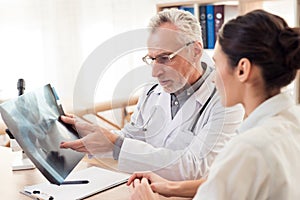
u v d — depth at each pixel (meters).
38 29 3.04
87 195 1.22
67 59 3.18
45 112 1.30
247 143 0.79
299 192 0.80
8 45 2.92
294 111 0.90
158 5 3.04
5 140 1.94
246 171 0.77
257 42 0.82
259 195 0.78
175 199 1.19
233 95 0.91
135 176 1.23
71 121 1.34
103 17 3.31
